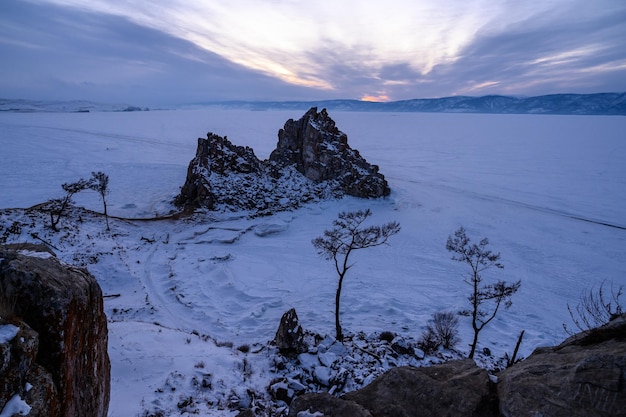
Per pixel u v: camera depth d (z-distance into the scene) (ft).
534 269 161.27
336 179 251.19
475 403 26.30
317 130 252.01
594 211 261.85
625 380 22.39
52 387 22.88
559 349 30.19
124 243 156.15
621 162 477.36
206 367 67.41
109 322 84.94
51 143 475.72
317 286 135.13
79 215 169.78
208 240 172.55
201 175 215.10
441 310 120.47
